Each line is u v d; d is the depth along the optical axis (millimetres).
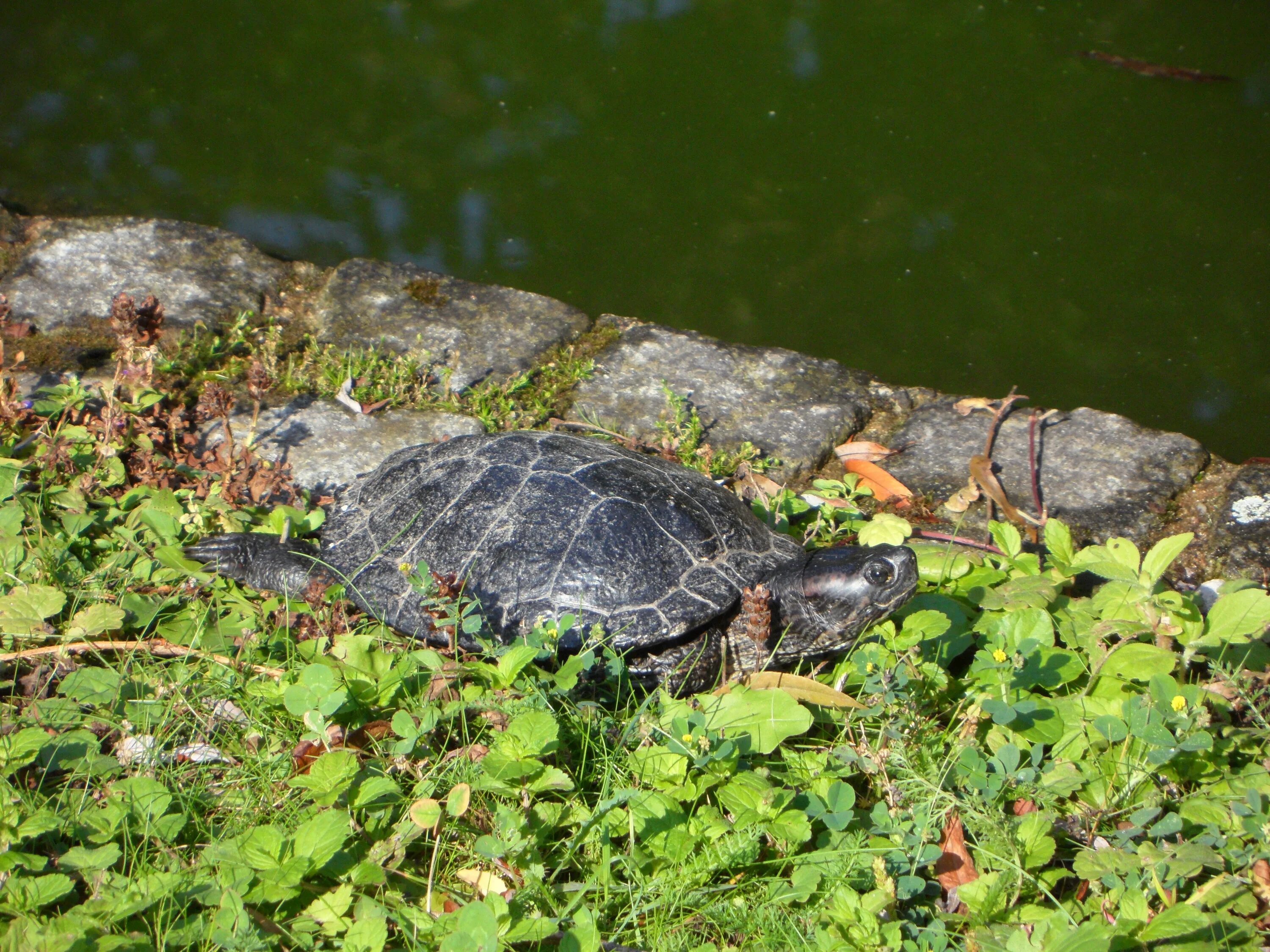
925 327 4555
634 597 4227
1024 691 4207
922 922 4141
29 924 3801
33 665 4219
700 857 4152
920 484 4387
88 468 4305
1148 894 4141
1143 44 4859
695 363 4469
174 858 4137
